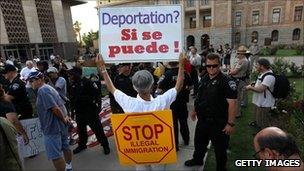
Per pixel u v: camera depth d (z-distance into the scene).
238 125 6.00
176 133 4.59
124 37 2.93
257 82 4.99
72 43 43.44
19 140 3.49
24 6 32.34
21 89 4.77
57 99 3.80
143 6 2.88
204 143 3.86
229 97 3.31
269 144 1.63
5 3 29.67
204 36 50.84
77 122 4.89
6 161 2.29
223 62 16.20
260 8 47.94
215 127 3.48
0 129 2.29
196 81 7.57
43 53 36.09
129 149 2.52
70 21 45.56
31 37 33.44
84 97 4.60
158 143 2.49
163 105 2.58
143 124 2.45
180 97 4.54
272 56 26.47
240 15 49.47
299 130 4.34
